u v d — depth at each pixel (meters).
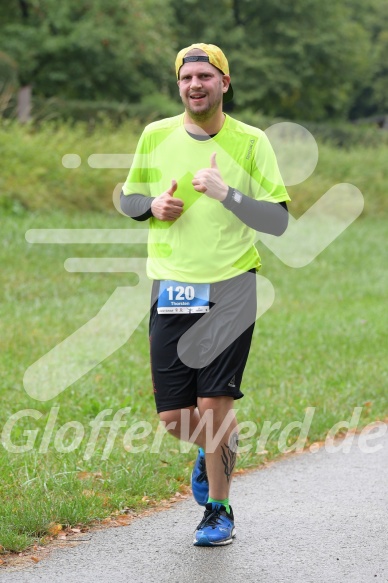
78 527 11.20
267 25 93.12
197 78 10.38
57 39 70.06
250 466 14.25
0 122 42.53
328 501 12.40
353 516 11.71
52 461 13.55
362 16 114.12
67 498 11.82
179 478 13.30
